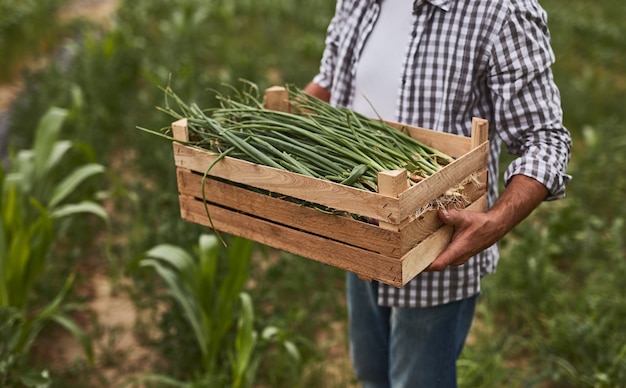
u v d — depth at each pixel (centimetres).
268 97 225
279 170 178
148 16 941
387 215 162
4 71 669
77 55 678
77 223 420
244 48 800
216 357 322
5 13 766
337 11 234
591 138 535
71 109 526
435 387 221
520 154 204
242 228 196
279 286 375
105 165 493
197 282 300
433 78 202
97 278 395
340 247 176
